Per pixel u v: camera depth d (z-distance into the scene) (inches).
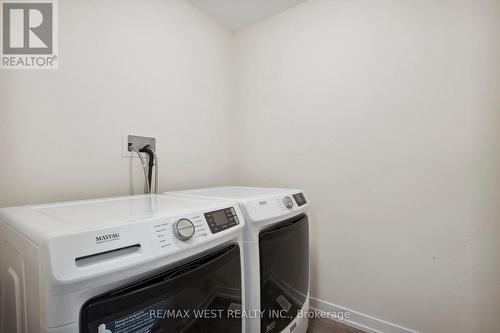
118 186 50.8
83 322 19.4
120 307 21.3
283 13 71.3
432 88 50.1
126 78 52.0
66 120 43.3
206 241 29.4
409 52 52.5
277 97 72.7
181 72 64.3
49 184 41.4
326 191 64.0
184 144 65.0
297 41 68.7
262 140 75.9
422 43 51.1
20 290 23.5
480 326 46.1
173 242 26.1
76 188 44.6
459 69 47.5
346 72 60.7
